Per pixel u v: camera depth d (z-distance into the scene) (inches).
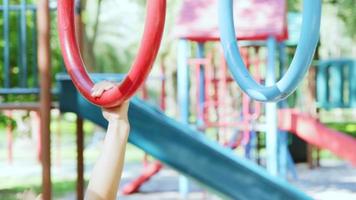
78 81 82.8
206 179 171.2
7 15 222.7
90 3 677.9
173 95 736.3
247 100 307.1
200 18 285.6
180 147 175.3
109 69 786.8
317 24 77.5
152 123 178.5
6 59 220.1
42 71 198.4
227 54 87.5
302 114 295.6
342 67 431.5
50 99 199.0
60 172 376.5
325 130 287.9
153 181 352.2
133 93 77.3
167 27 702.5
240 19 271.6
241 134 336.5
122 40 775.1
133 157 488.1
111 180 76.4
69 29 86.6
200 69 302.2
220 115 333.1
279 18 269.9
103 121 192.7
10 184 320.2
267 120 273.0
